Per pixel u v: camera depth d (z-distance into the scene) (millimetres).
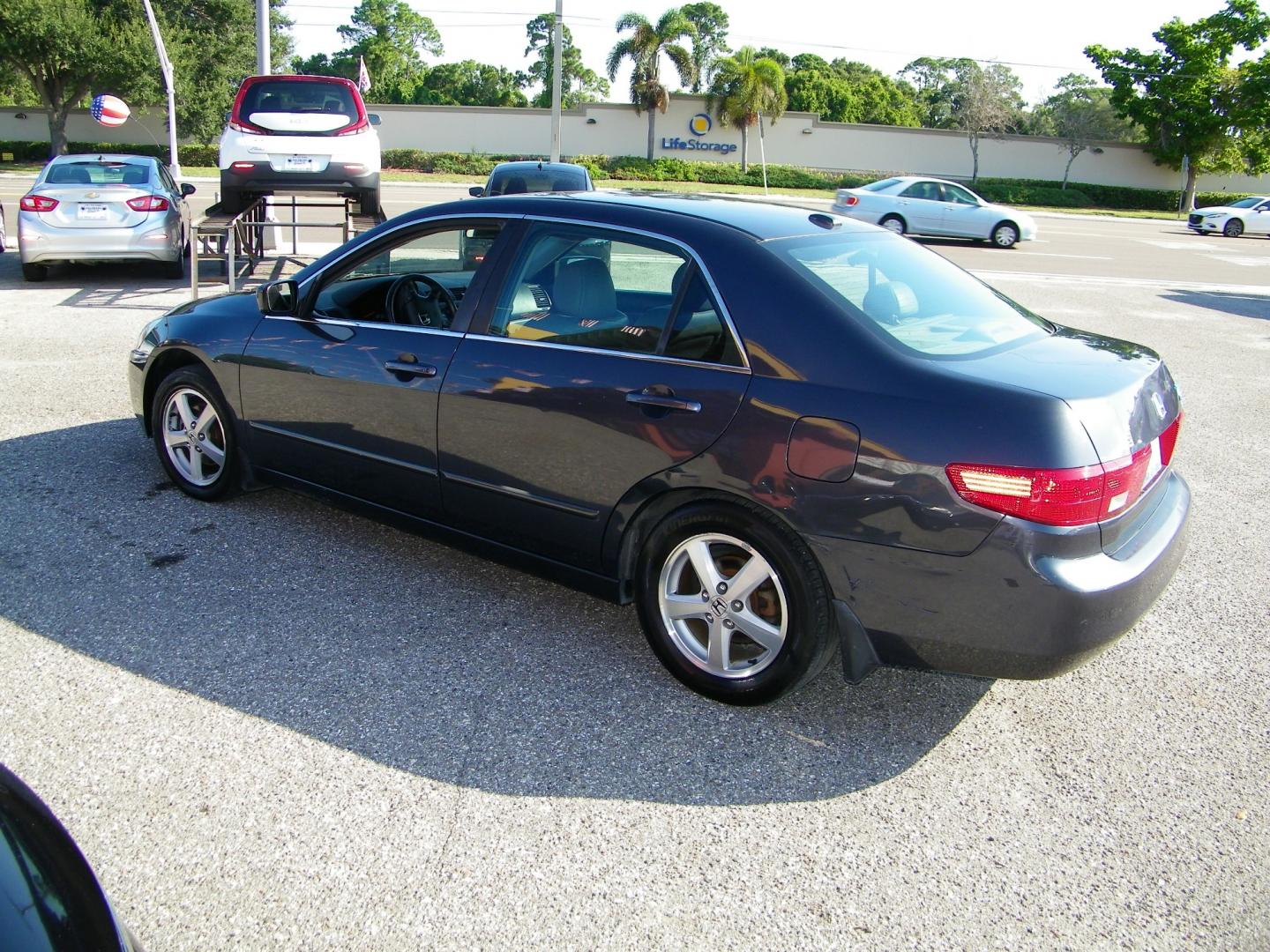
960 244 23875
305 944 2299
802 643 3105
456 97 77875
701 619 3350
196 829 2664
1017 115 53656
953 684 3588
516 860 2602
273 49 46188
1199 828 2846
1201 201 49281
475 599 4070
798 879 2580
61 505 4828
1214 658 3865
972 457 2766
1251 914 2512
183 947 2279
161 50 18406
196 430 4816
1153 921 2479
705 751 3115
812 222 3715
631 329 3381
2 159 43031
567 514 3518
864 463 2885
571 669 3559
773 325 3111
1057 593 2744
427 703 3311
